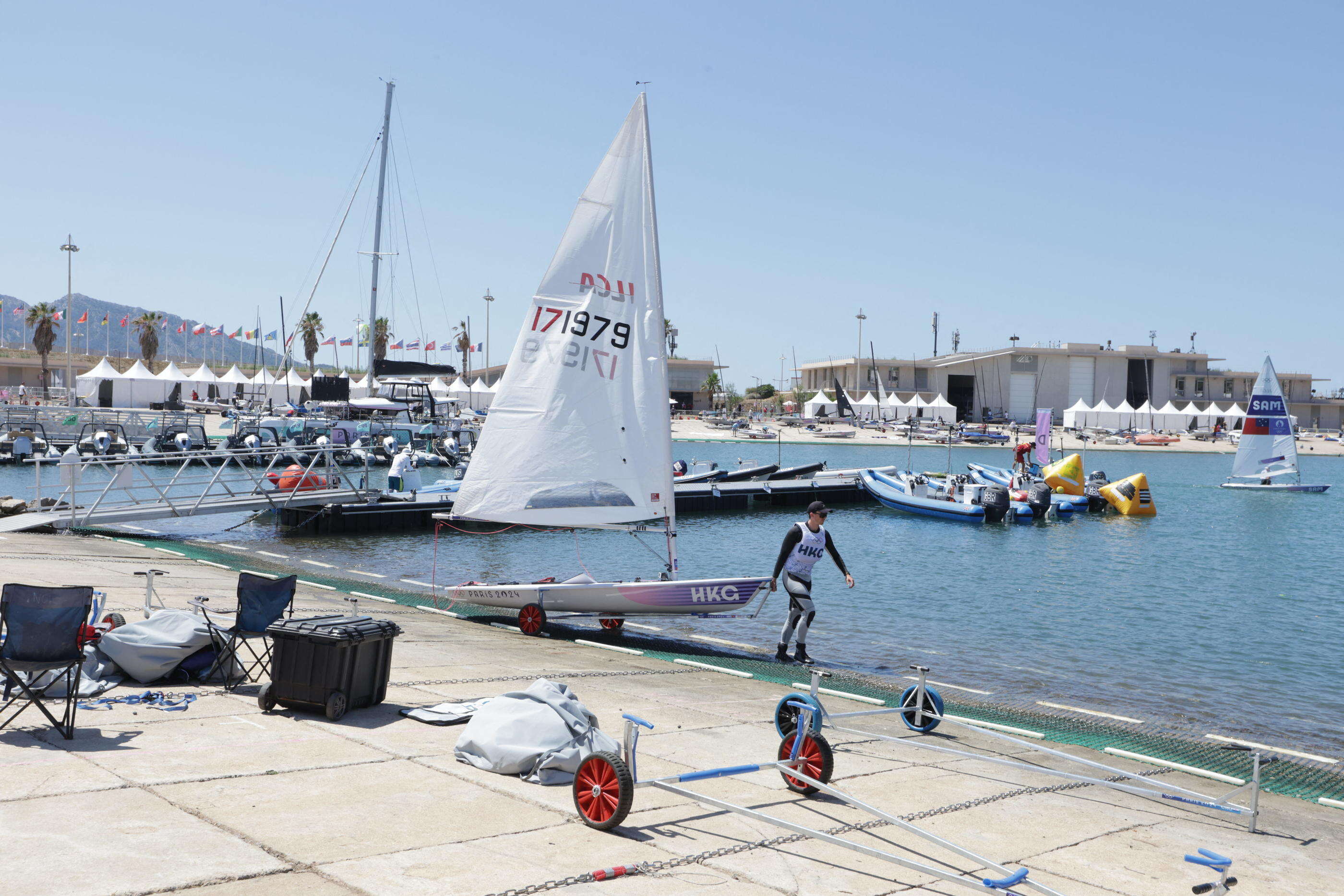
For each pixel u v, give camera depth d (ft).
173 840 17.75
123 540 80.12
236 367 309.22
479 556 90.53
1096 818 23.67
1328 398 580.71
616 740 27.37
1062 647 57.62
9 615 22.90
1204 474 257.55
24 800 19.24
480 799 21.30
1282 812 25.81
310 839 18.35
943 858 19.93
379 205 177.99
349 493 107.34
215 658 30.68
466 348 465.88
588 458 50.52
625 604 49.16
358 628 27.53
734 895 17.08
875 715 29.84
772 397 640.17
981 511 136.15
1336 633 64.08
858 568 92.32
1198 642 60.49
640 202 49.98
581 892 16.72
